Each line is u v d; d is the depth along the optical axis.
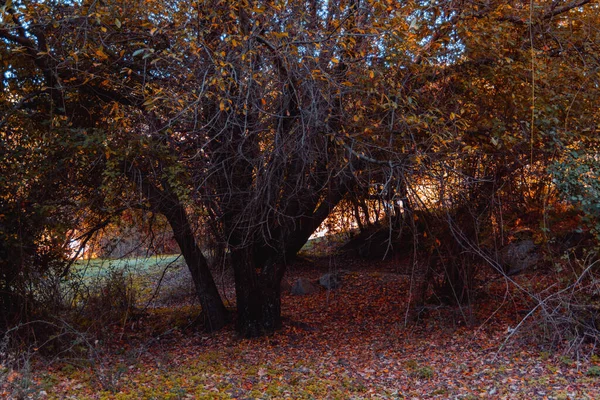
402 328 13.24
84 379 9.06
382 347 11.82
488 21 9.70
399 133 9.09
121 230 12.54
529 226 11.92
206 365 10.53
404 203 9.95
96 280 13.22
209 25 8.79
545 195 10.79
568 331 10.00
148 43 9.69
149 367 10.48
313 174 10.18
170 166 9.47
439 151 9.03
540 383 8.38
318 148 9.36
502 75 9.73
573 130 9.96
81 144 9.53
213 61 7.95
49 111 10.83
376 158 9.38
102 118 10.74
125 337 13.08
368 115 9.41
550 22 10.46
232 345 12.45
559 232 11.43
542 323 10.47
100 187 9.48
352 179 10.15
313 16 9.20
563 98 9.76
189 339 13.21
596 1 10.38
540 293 10.78
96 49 8.98
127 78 10.05
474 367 9.65
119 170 9.75
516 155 10.33
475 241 11.89
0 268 10.66
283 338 12.76
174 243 15.12
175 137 9.97
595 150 9.98
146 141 9.39
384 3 8.84
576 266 10.55
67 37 9.85
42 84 10.43
